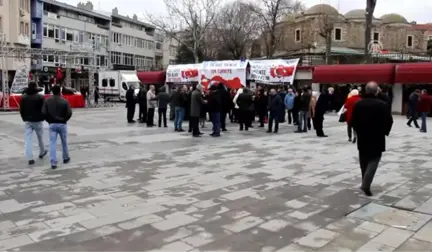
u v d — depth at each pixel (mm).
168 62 86625
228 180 7668
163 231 5047
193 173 8242
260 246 4625
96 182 7465
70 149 11320
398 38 60250
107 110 28797
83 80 55938
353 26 56781
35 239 4777
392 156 10258
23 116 9289
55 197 6484
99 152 10797
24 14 42625
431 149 11391
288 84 24828
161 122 18922
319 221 5449
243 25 53219
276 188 7109
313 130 16484
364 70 25266
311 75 27906
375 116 6422
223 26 53500
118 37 70250
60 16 55625
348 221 5449
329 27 48062
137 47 76438
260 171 8453
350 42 56469
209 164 9172
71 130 16094
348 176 8031
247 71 25781
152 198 6457
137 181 7555
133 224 5277
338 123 19641
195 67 28656
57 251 4449
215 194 6711
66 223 5305
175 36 50062
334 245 4656
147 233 4977
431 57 40938
